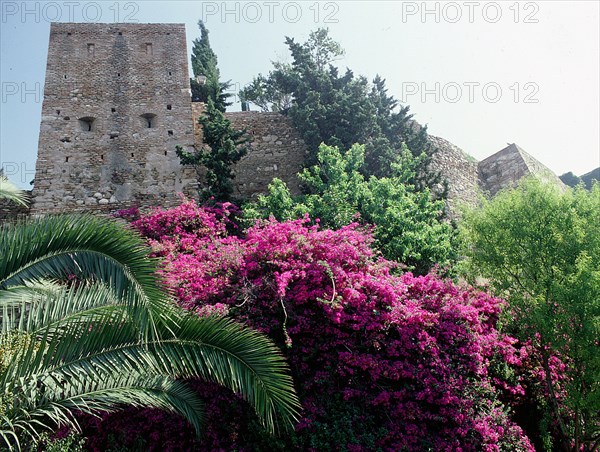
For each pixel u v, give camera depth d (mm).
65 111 17141
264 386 6152
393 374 8500
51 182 16219
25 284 5684
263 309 9211
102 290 6621
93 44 18219
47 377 5629
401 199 14812
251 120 20188
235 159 16578
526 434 10117
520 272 10922
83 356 5809
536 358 10703
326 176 15695
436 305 9961
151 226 13469
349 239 10336
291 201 15086
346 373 8602
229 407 8172
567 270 10047
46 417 7477
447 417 8602
